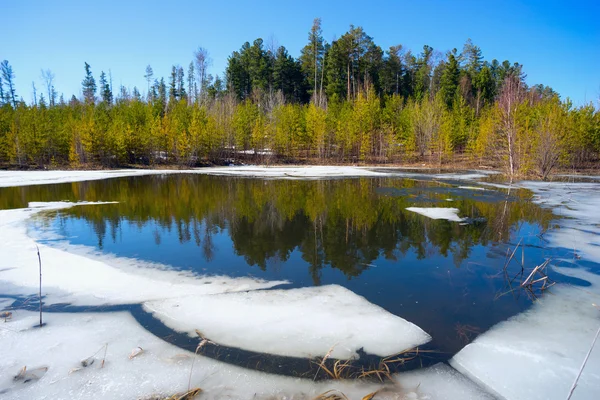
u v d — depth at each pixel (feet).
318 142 130.72
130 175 87.56
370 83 171.22
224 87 207.82
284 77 178.19
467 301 17.37
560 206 43.19
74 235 29.84
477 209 41.39
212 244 27.37
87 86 209.97
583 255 24.36
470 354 12.85
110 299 17.31
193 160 119.14
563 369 11.93
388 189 60.23
